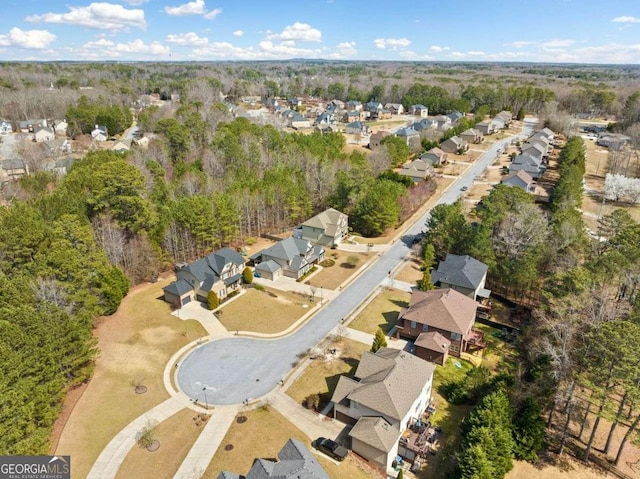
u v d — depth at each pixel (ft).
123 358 156.46
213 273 198.80
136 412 132.87
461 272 197.26
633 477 116.88
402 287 210.18
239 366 154.20
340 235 260.01
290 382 146.61
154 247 212.23
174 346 164.25
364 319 184.14
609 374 109.19
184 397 139.44
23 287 140.15
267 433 125.29
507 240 204.74
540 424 120.78
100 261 180.75
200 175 285.23
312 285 212.02
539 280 194.59
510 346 169.37
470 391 138.92
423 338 161.07
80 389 141.38
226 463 115.03
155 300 194.90
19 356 111.45
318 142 385.91
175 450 119.34
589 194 325.01
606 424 134.82
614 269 163.84
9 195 280.92
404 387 127.95
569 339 128.16
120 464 114.73
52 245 170.50
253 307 191.52
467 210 286.87
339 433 126.31
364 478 112.16
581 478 115.75
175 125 364.38
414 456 118.83
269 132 376.27
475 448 104.32
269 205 270.26
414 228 277.64
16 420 100.94
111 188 208.03
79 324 140.36
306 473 99.30
